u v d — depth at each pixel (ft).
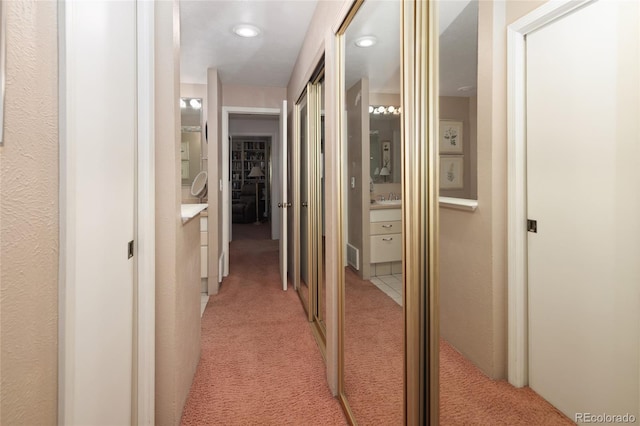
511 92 2.10
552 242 1.85
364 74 4.87
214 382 6.46
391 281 4.36
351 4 4.81
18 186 1.98
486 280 2.42
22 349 2.06
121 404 4.00
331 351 6.12
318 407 5.73
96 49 3.11
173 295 4.96
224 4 7.66
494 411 2.38
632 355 1.51
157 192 4.87
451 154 2.83
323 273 9.43
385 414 4.58
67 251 2.52
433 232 3.11
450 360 2.93
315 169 9.51
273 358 7.42
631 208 1.48
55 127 2.42
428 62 3.15
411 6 3.41
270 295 11.68
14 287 1.97
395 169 4.13
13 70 1.90
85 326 2.92
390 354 4.40
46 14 2.28
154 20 4.82
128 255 4.22
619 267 1.55
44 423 2.35
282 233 12.56
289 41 9.62
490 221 2.34
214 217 11.82
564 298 1.82
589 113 1.63
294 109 11.68
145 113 4.55
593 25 1.60
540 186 1.93
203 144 13.30
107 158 3.44
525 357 2.10
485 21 2.33
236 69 11.91
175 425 5.02
